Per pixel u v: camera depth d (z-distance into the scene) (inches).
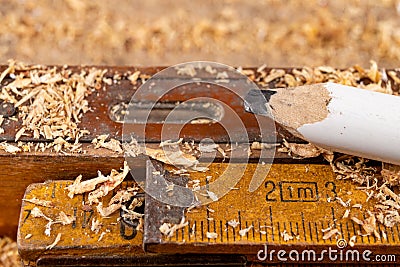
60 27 11.9
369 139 8.4
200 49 11.9
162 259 8.3
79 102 9.0
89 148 8.7
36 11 12.1
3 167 8.7
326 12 12.2
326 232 8.3
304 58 11.8
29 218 8.4
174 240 8.2
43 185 8.6
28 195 8.5
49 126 8.8
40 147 8.7
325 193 8.5
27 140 8.7
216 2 12.3
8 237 9.8
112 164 8.7
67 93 9.1
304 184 8.5
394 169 8.6
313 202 8.4
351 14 12.2
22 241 8.3
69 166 8.7
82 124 8.9
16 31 11.9
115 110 9.0
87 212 8.5
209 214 8.3
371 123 8.3
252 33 12.0
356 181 8.6
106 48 11.8
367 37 12.0
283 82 9.3
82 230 8.4
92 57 11.7
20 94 9.1
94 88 9.2
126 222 8.4
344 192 8.5
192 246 8.2
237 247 8.2
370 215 8.4
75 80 9.2
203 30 12.0
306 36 12.0
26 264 8.3
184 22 12.1
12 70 9.3
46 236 8.3
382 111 8.4
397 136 8.3
